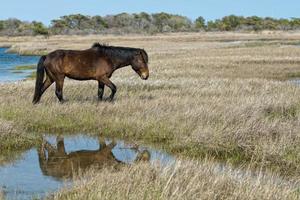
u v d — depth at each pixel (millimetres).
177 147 9414
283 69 26188
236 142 9141
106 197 5891
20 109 12148
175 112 11672
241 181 6574
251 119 10242
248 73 24484
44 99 13656
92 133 10773
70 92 15086
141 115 11547
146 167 7141
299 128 9836
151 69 25641
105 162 8609
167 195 5906
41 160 8742
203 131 9586
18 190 6844
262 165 8055
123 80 18484
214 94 15102
